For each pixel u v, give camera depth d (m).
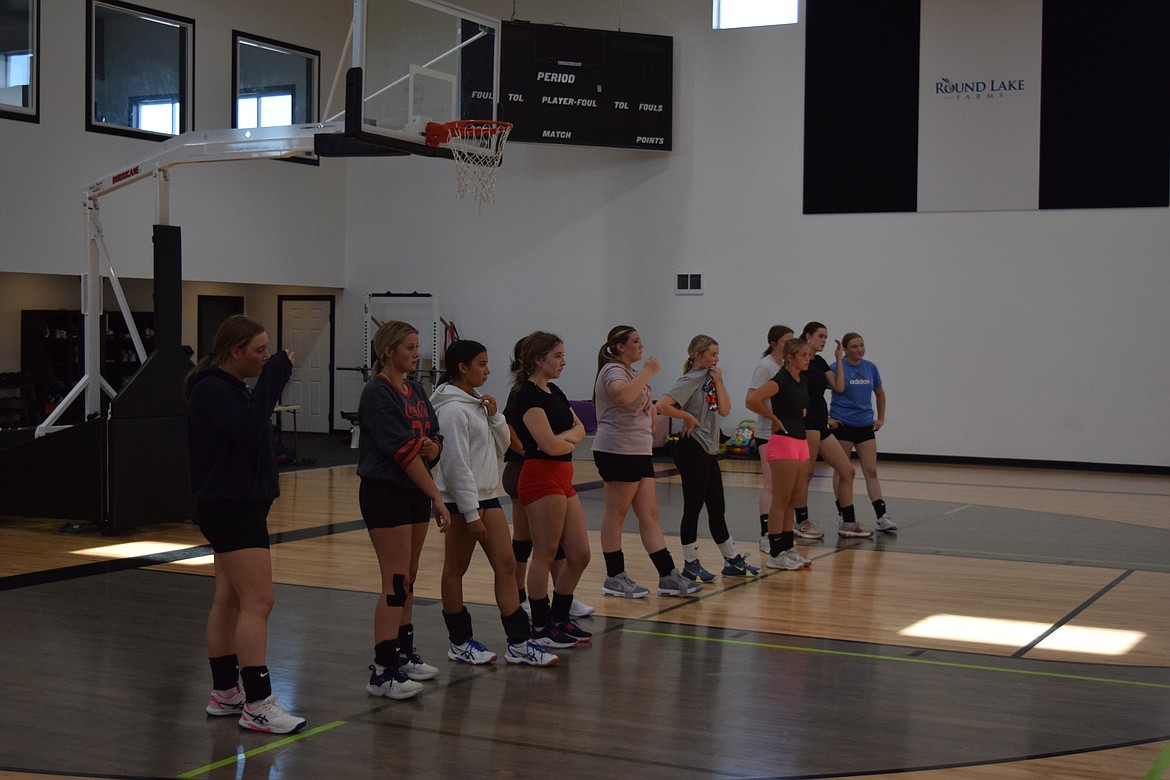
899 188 14.98
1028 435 14.52
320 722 4.36
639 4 16.23
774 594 6.93
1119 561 8.16
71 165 13.43
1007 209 14.49
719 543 7.46
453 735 4.21
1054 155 14.25
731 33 15.77
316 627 5.98
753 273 15.79
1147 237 13.89
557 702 4.64
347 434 18.09
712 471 7.36
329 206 17.72
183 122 14.89
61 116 13.30
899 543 8.93
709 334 16.08
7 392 14.20
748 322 15.85
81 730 4.26
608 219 16.61
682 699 4.70
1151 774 3.87
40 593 6.83
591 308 16.73
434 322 16.77
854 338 9.38
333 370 18.19
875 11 14.98
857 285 15.26
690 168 16.09
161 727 4.30
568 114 15.45
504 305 17.28
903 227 14.99
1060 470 14.31
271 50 16.12
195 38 14.91
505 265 17.25
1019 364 14.52
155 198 9.47
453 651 5.27
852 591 7.04
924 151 14.81
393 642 4.67
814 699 4.73
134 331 10.02
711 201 15.99
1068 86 14.14
